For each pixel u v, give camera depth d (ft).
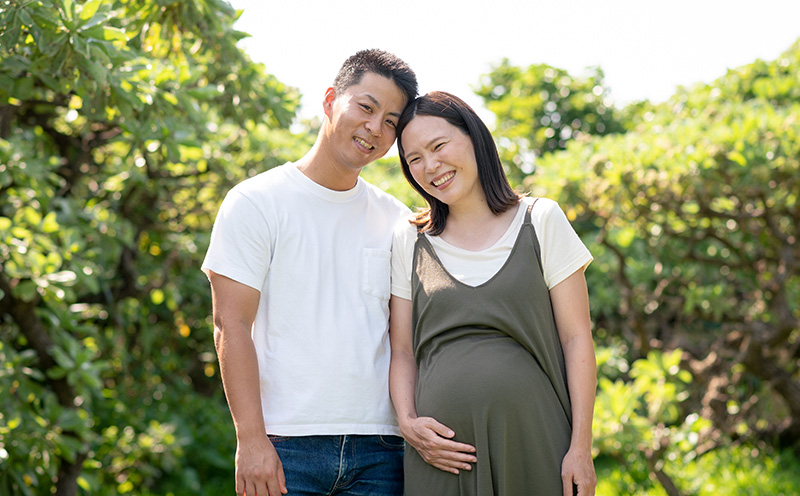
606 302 25.79
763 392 23.02
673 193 18.42
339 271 8.32
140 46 11.63
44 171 14.53
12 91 10.84
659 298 22.20
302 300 8.09
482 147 8.04
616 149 19.70
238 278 7.82
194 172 19.40
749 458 20.65
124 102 10.35
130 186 19.35
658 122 25.49
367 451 8.19
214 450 23.08
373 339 8.27
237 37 11.85
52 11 9.45
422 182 8.07
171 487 21.72
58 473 14.99
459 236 8.12
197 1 11.03
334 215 8.43
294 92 15.69
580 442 7.47
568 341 7.84
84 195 18.83
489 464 7.43
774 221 19.54
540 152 39.06
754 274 22.17
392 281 8.53
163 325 24.04
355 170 8.37
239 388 7.64
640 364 17.56
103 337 20.93
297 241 8.16
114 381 23.76
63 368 14.15
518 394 7.46
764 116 18.84
